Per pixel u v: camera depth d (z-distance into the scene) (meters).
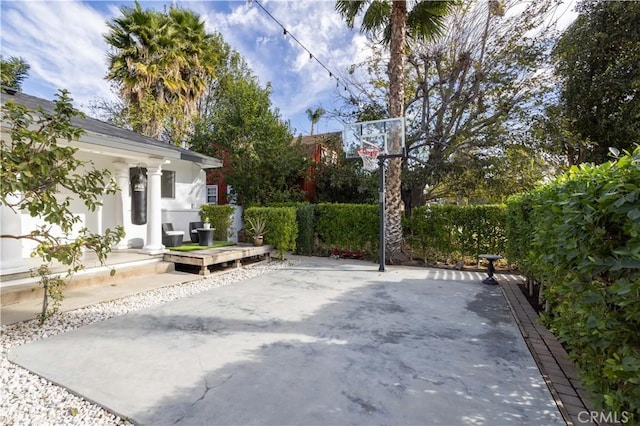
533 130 8.97
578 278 2.00
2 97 5.49
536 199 3.72
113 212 7.66
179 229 9.41
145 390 2.30
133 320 3.82
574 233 1.93
